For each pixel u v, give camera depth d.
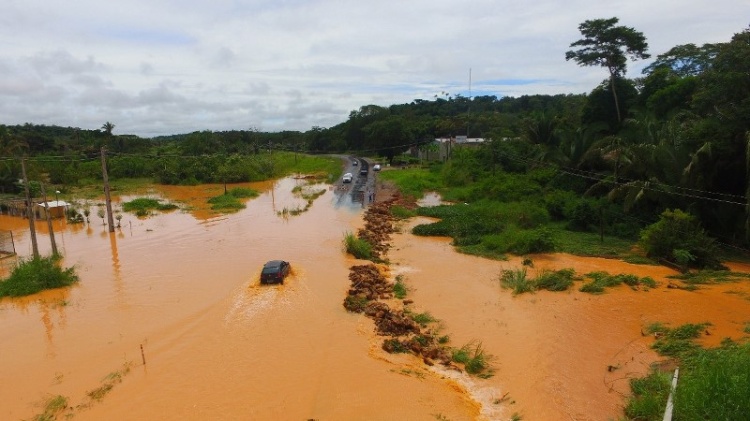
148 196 62.16
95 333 19.23
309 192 63.28
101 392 14.72
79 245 35.31
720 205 31.11
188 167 78.50
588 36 45.16
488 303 22.41
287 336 18.61
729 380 11.31
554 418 13.34
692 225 28.70
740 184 30.27
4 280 25.41
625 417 13.01
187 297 23.17
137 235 38.44
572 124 53.69
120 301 22.86
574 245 32.50
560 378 15.40
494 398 14.55
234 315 20.70
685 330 17.81
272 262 25.28
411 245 34.88
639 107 44.22
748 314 19.58
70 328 19.81
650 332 18.33
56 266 26.34
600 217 36.41
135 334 19.05
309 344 17.94
